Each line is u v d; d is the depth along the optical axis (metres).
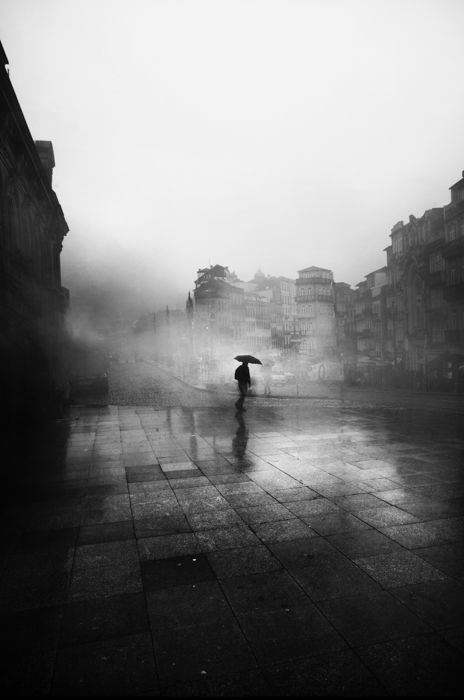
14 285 15.03
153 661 2.73
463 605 3.28
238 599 3.42
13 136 14.80
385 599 3.38
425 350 39.44
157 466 7.56
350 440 9.41
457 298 34.09
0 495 6.09
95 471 7.30
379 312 54.22
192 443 9.47
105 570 3.92
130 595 3.50
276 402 18.34
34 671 2.65
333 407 15.71
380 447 8.66
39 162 18.05
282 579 3.71
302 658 2.74
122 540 4.55
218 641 2.92
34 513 5.37
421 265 39.81
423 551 4.17
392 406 15.91
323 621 3.12
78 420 13.36
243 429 11.07
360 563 3.96
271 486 6.27
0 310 13.87
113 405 17.67
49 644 2.90
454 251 33.75
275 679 2.57
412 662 2.69
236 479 6.66
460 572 3.77
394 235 47.03
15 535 4.72
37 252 20.66
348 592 3.49
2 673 2.64
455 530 4.64
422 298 40.34
